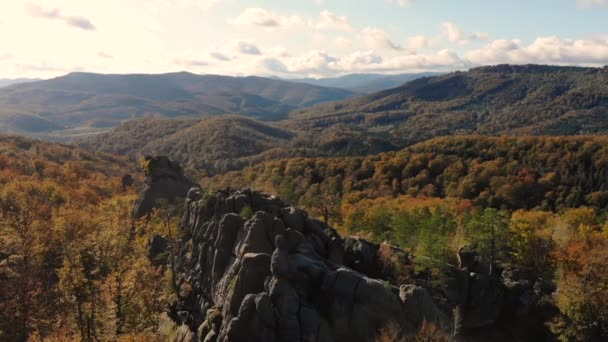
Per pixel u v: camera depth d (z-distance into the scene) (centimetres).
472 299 7812
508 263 9375
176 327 6681
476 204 18850
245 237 6319
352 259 7262
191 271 7269
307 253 6244
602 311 7388
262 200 7481
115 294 6438
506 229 8994
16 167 18825
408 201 17700
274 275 5559
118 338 6041
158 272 7531
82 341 6138
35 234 8756
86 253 7444
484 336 7688
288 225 6925
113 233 8588
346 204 16488
